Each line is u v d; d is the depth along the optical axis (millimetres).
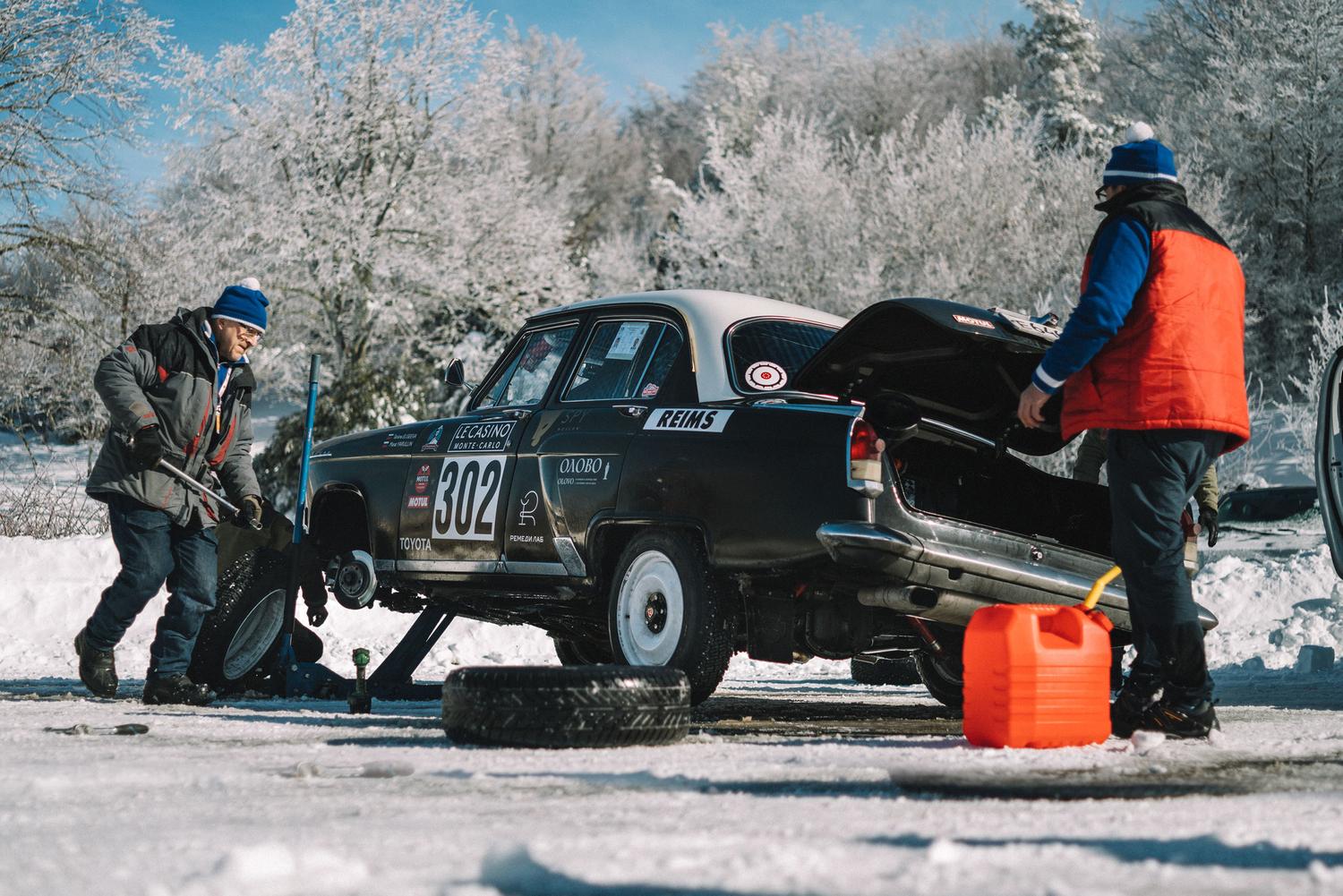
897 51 51250
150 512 5527
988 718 3672
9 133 24844
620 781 2830
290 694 5945
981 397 5285
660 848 1887
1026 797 2617
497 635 10211
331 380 29391
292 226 28344
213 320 5785
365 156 30250
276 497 25516
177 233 27656
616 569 5508
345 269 28703
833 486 4746
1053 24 40500
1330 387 7121
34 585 10297
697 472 5133
